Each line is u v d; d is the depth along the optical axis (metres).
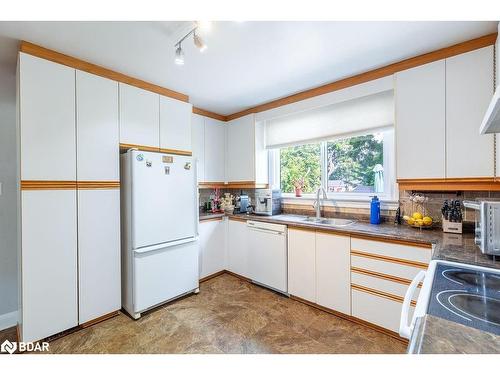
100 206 2.07
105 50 1.85
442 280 1.01
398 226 2.20
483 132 1.22
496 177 1.60
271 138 3.26
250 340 1.85
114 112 2.17
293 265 2.49
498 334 0.64
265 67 2.16
